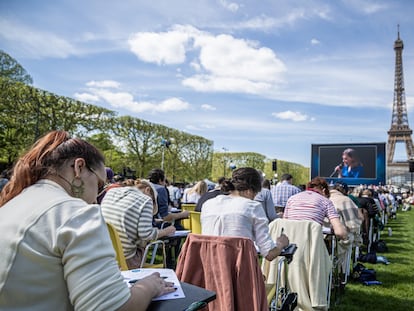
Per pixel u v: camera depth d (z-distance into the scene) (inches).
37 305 36.0
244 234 93.2
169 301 46.2
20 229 37.0
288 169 1849.2
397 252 293.3
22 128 709.9
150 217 117.6
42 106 745.0
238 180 104.6
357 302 164.4
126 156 981.2
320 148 932.6
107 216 115.9
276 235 128.9
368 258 247.1
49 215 38.1
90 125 832.9
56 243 36.3
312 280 120.9
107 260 38.1
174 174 1111.0
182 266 87.7
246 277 81.4
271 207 207.8
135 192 120.6
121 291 38.0
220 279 81.3
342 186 261.1
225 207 97.5
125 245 113.2
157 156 1047.0
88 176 46.4
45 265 36.1
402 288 186.7
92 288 35.4
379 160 881.5
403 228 482.0
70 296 35.8
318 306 119.0
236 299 81.1
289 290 121.0
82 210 39.7
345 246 177.5
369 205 289.3
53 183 43.4
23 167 44.3
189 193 320.2
